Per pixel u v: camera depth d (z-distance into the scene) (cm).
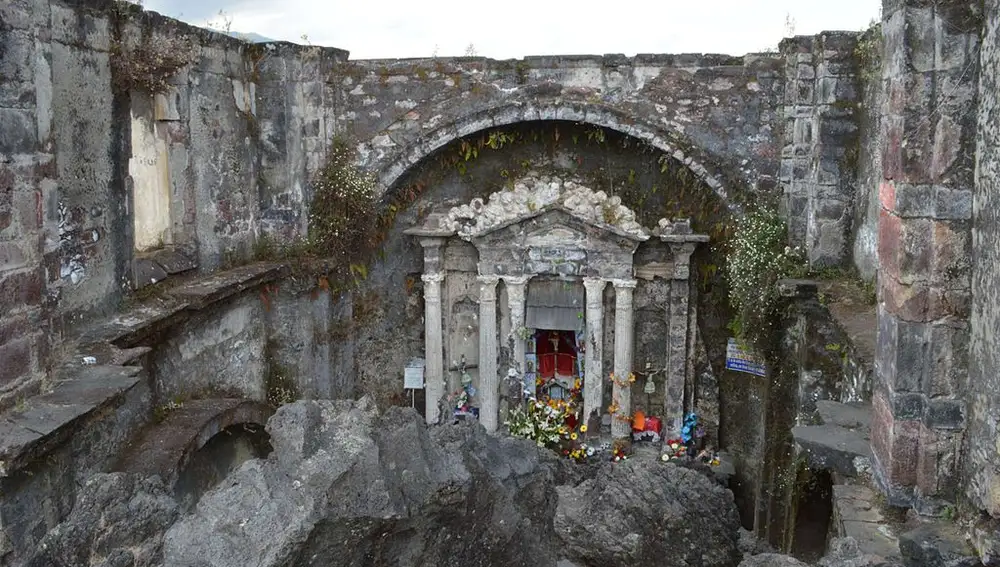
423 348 1537
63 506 719
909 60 509
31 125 707
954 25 498
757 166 1338
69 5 895
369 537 375
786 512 1052
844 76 1157
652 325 1455
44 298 730
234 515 355
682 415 1434
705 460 1411
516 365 1462
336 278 1423
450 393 1534
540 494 497
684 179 1382
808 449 639
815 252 1188
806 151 1235
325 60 1395
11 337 682
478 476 432
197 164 1178
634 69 1360
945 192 503
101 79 961
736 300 1302
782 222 1277
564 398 1516
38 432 636
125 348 910
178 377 1070
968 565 463
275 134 1346
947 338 511
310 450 380
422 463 397
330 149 1425
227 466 1139
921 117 509
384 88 1417
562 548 572
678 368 1420
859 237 1123
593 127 1407
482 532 425
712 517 599
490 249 1446
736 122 1340
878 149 1020
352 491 370
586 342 1447
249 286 1206
